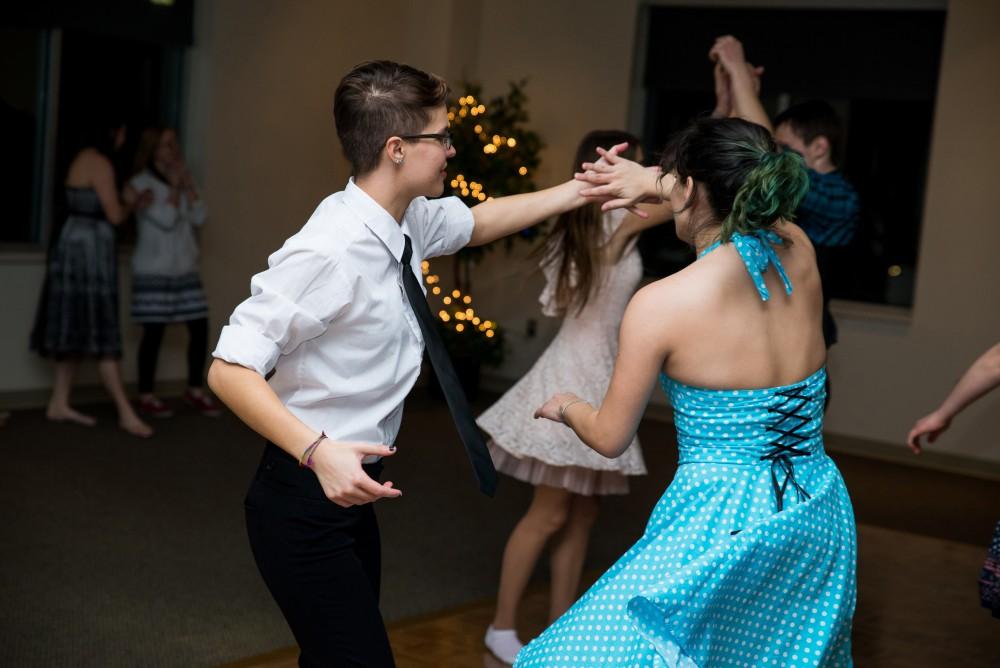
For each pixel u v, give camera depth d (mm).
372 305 1939
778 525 1878
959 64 7055
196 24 7141
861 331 7426
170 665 3244
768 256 1962
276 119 7625
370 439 2020
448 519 5082
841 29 7621
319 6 7797
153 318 6473
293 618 2006
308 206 7953
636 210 2404
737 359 1930
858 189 7738
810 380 1990
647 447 7004
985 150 7004
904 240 7621
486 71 8711
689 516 1950
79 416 6223
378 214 1957
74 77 6680
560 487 3309
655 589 1805
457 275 8352
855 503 6047
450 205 2324
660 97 8406
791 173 1940
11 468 5207
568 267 3199
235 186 7398
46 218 6641
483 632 3703
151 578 3982
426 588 4129
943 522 5785
